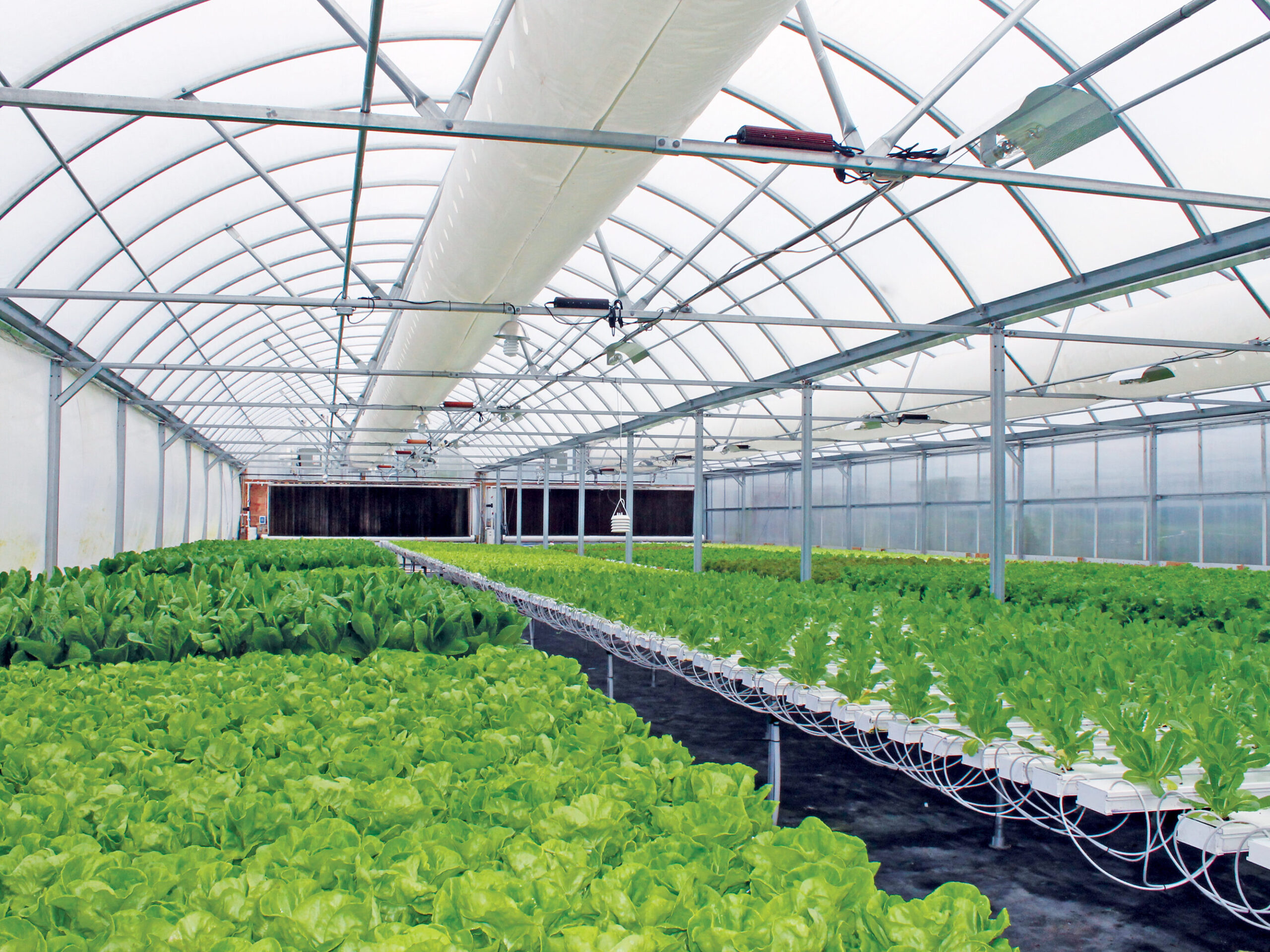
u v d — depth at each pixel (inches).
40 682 147.6
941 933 58.0
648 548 1167.6
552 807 80.4
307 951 57.7
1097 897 190.9
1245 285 467.5
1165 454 839.7
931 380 699.4
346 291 387.2
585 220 262.8
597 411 856.9
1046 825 139.6
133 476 706.8
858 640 209.3
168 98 298.0
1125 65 293.0
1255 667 187.0
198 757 101.3
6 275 372.5
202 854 70.2
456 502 1829.5
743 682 239.6
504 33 188.2
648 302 416.5
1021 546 1009.5
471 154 238.1
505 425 1128.2
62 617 204.1
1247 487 758.5
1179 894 192.4
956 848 218.2
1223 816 116.6
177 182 365.1
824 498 1412.4
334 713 120.9
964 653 202.8
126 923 56.2
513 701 124.1
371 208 446.3
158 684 138.9
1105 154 339.6
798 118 351.9
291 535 1721.2
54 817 76.1
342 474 1576.0
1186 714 142.6
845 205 412.5
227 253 468.8
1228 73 286.4
